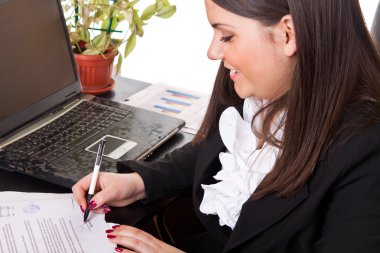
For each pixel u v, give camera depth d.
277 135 0.87
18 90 1.04
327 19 0.70
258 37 0.72
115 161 0.98
